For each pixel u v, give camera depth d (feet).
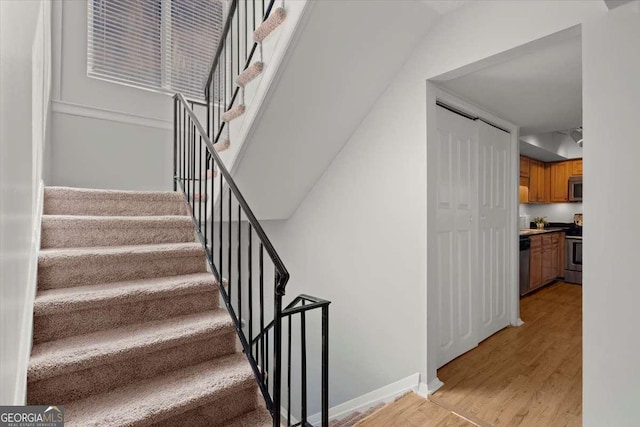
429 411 6.40
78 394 4.64
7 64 2.86
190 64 11.94
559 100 9.23
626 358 4.72
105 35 10.30
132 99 10.73
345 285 9.37
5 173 2.87
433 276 7.48
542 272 16.30
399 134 7.91
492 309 10.51
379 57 7.32
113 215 7.95
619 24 4.83
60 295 5.31
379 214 8.40
